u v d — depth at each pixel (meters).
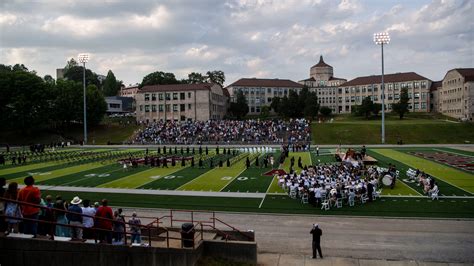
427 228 22.84
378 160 54.62
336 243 20.59
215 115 135.25
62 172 46.78
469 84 120.00
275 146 81.38
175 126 106.38
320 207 28.17
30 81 103.69
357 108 133.88
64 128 115.88
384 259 18.30
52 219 15.05
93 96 116.19
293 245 20.48
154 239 19.28
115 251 14.46
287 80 178.75
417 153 64.56
